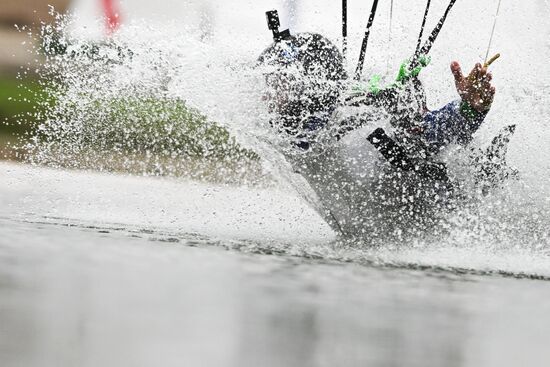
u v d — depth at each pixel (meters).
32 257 17.34
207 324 13.27
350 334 13.38
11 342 11.56
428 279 18.58
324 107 22.75
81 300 14.06
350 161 22.69
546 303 16.97
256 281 16.80
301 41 23.05
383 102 22.70
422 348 12.94
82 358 11.11
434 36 23.53
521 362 12.70
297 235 23.91
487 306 16.28
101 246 19.41
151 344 12.02
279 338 12.84
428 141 22.72
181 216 26.09
